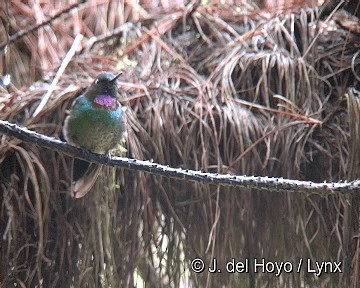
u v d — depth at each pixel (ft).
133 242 27.58
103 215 27.17
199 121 28.32
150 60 30.37
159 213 27.91
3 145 26.32
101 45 30.94
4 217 26.63
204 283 28.25
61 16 32.37
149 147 27.94
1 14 31.63
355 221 28.68
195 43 31.27
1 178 26.58
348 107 28.99
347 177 28.86
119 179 27.50
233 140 28.35
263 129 28.76
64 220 26.91
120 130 24.66
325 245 29.27
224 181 21.43
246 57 30.04
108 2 32.78
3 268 26.48
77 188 24.43
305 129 29.22
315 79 30.30
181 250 28.45
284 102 29.71
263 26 31.37
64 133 25.00
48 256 27.14
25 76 30.32
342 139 29.30
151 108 28.37
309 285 29.17
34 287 26.86
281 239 28.63
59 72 28.68
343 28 31.40
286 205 28.58
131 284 27.48
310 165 29.55
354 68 30.76
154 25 31.68
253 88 29.71
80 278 26.99
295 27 31.50
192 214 28.09
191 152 28.35
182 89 29.14
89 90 24.38
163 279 28.07
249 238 28.35
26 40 31.17
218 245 28.22
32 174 26.20
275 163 28.73
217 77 29.63
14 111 27.48
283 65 29.86
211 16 31.96
